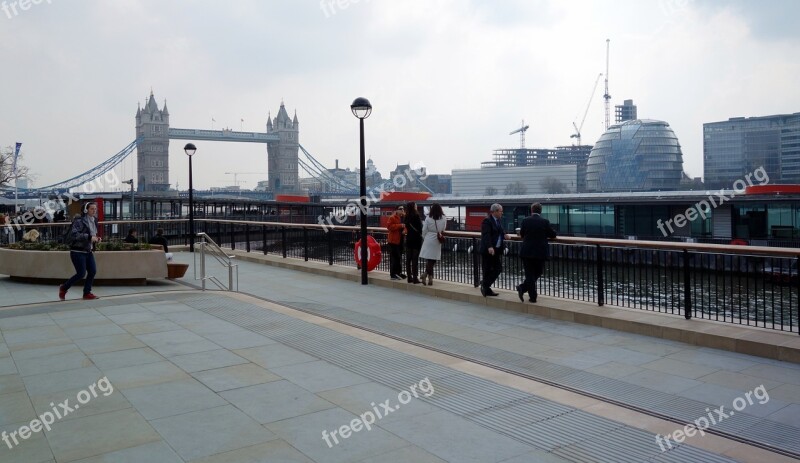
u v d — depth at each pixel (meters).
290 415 5.51
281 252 20.23
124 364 7.18
